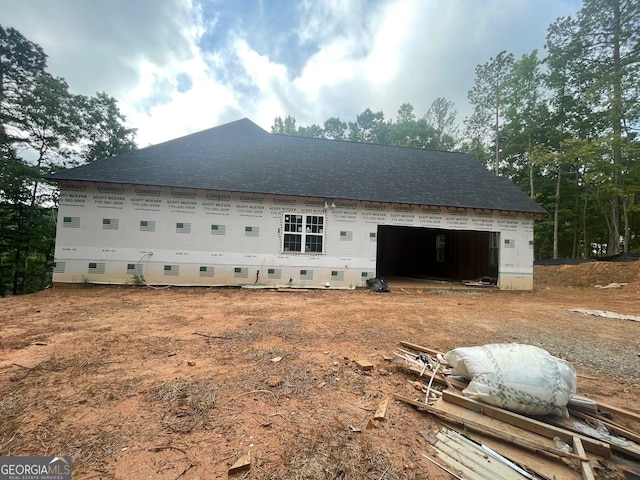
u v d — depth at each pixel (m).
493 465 2.03
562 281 15.90
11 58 15.25
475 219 12.69
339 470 1.93
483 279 13.78
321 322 5.96
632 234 24.73
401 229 20.42
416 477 1.91
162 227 10.56
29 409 2.53
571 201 23.62
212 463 1.96
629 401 3.04
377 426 2.43
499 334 5.37
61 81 16.41
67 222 9.95
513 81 22.83
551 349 4.63
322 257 11.68
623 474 2.00
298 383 3.18
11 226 15.53
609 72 18.20
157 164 11.30
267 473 1.88
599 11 17.97
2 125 14.49
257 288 10.90
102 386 2.99
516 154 25.84
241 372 3.42
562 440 2.25
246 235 11.16
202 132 14.03
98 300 7.82
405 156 16.11
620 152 17.00
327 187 11.95
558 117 22.09
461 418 2.47
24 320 5.59
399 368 3.61
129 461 1.96
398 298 9.80
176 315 6.27
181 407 2.63
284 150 14.30
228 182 11.03
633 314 7.55
